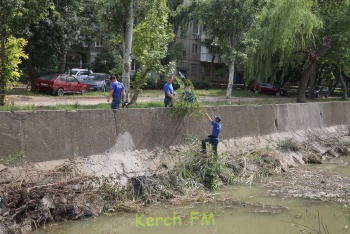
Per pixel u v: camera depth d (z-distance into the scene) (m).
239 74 54.00
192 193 9.82
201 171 10.52
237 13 19.16
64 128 8.85
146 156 10.29
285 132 15.92
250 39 20.70
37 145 8.36
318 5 25.39
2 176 7.59
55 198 7.76
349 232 8.02
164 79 38.53
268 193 10.48
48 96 24.64
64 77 26.08
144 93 30.86
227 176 11.17
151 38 16.09
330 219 8.75
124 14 14.86
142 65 15.27
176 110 11.32
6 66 15.23
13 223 7.09
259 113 14.67
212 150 11.09
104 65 39.25
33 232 7.16
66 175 8.38
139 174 9.63
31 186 7.67
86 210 8.03
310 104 17.81
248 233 7.89
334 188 11.12
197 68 52.78
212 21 19.84
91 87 29.92
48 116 8.60
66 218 7.79
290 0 21.30
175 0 39.47
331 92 47.38
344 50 25.16
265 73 24.56
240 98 33.12
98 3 15.33
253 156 12.78
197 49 52.34
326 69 39.12
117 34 16.23
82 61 42.88
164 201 9.29
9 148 7.92
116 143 9.82
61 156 8.73
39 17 16.09
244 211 9.08
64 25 26.78
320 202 9.89
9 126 7.97
